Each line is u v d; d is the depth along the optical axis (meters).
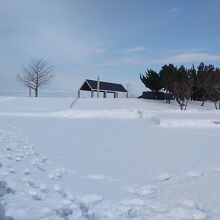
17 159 9.77
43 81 72.56
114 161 10.17
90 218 5.64
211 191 7.19
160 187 7.51
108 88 58.09
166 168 9.32
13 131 16.86
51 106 39.59
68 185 7.50
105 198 6.64
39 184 7.37
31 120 24.55
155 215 5.80
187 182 7.89
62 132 17.23
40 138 14.76
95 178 8.18
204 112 33.22
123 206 6.17
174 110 37.56
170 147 12.89
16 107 39.53
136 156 10.98
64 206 6.11
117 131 18.17
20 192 6.75
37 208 5.93
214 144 13.77
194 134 17.27
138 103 41.69
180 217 5.73
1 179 7.54
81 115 29.83
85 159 10.39
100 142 13.99
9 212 5.67
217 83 46.19
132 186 7.57
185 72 46.50
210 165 9.69
